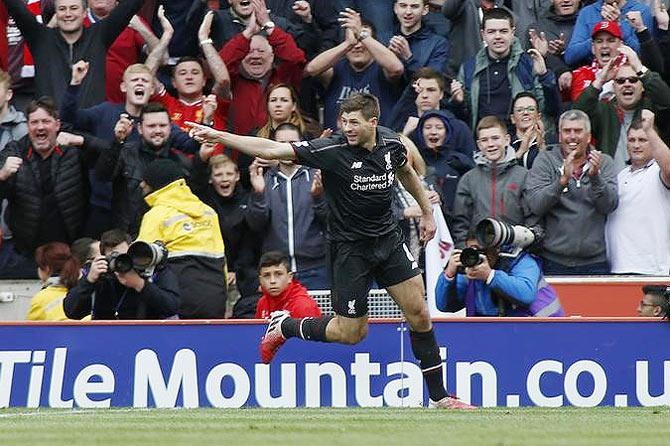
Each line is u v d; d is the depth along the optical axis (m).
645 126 38.22
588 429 21.17
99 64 42.81
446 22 44.72
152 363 32.72
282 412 27.64
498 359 32.59
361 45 43.44
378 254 28.09
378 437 19.17
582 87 43.56
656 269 38.56
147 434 20.03
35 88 43.09
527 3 46.06
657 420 23.98
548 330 32.66
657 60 43.69
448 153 40.22
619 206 38.88
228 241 38.75
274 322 29.92
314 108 44.56
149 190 36.34
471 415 25.84
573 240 38.59
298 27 45.38
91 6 44.69
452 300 33.56
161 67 44.44
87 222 39.88
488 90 42.84
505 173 39.03
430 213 29.33
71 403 32.59
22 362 32.75
